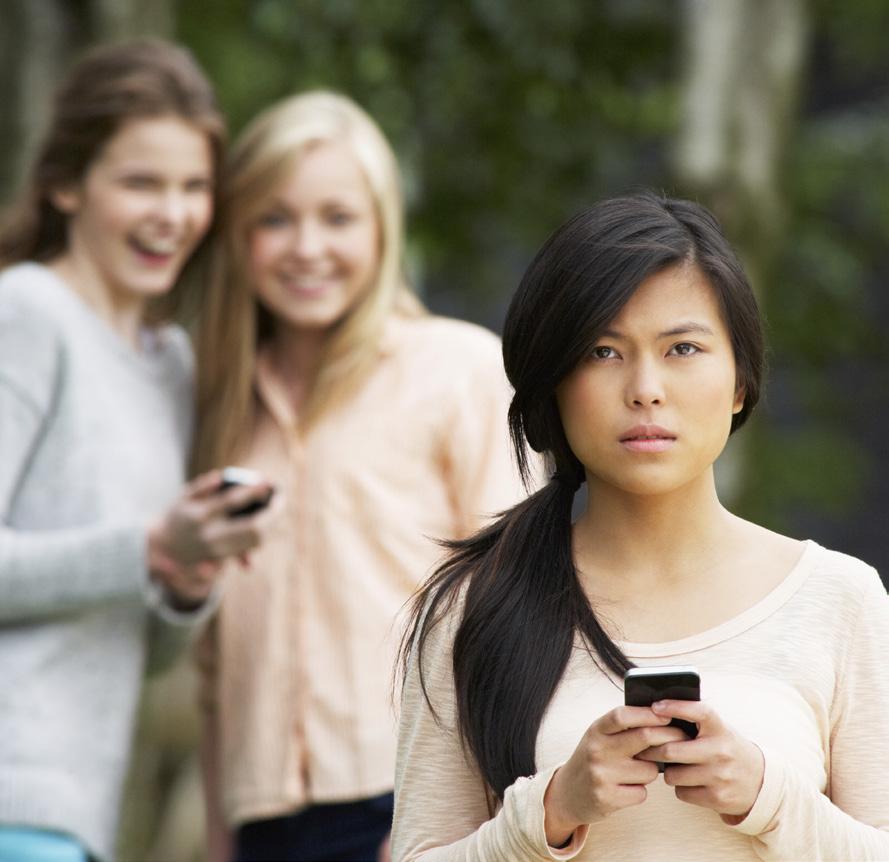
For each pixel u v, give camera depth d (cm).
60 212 1140
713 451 630
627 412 618
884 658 629
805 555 644
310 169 1130
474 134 2764
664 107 2842
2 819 1012
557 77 2698
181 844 2122
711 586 639
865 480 3078
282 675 1099
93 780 1048
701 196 2462
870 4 2916
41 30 1944
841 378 3234
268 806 1093
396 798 669
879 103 3425
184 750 2164
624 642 632
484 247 2839
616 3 2819
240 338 1154
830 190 2989
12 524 1064
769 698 616
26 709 1030
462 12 2655
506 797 605
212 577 1052
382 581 1093
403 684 675
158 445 1121
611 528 650
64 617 1048
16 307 1073
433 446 1106
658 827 614
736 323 631
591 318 613
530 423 648
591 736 577
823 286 3019
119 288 1130
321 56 2594
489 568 654
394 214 1153
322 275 1127
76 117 1116
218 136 1145
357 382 1118
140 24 1991
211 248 1163
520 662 630
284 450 1134
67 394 1070
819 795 598
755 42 2505
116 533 1035
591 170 2831
